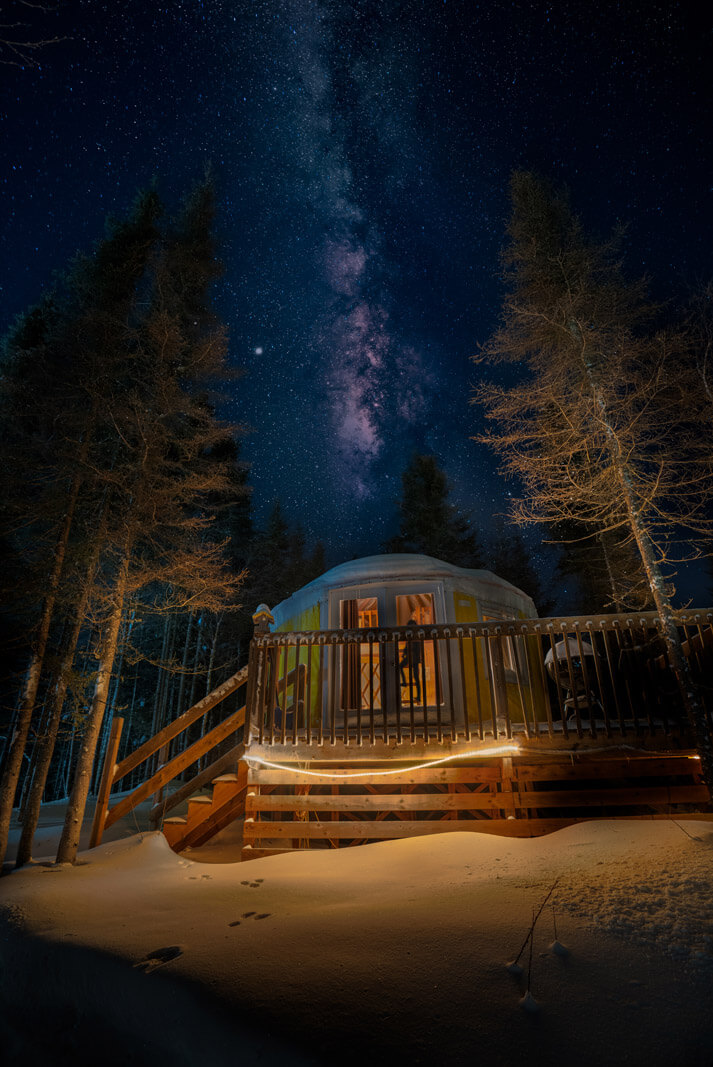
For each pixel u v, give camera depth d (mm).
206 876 5848
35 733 8031
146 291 11969
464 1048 2604
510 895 4172
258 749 7707
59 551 8914
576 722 7105
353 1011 2885
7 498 9164
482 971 3156
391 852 5961
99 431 11055
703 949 3160
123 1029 3189
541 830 6820
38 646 8445
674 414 8188
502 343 9555
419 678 10805
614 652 9164
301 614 12609
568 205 11211
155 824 8664
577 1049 2562
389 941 3574
